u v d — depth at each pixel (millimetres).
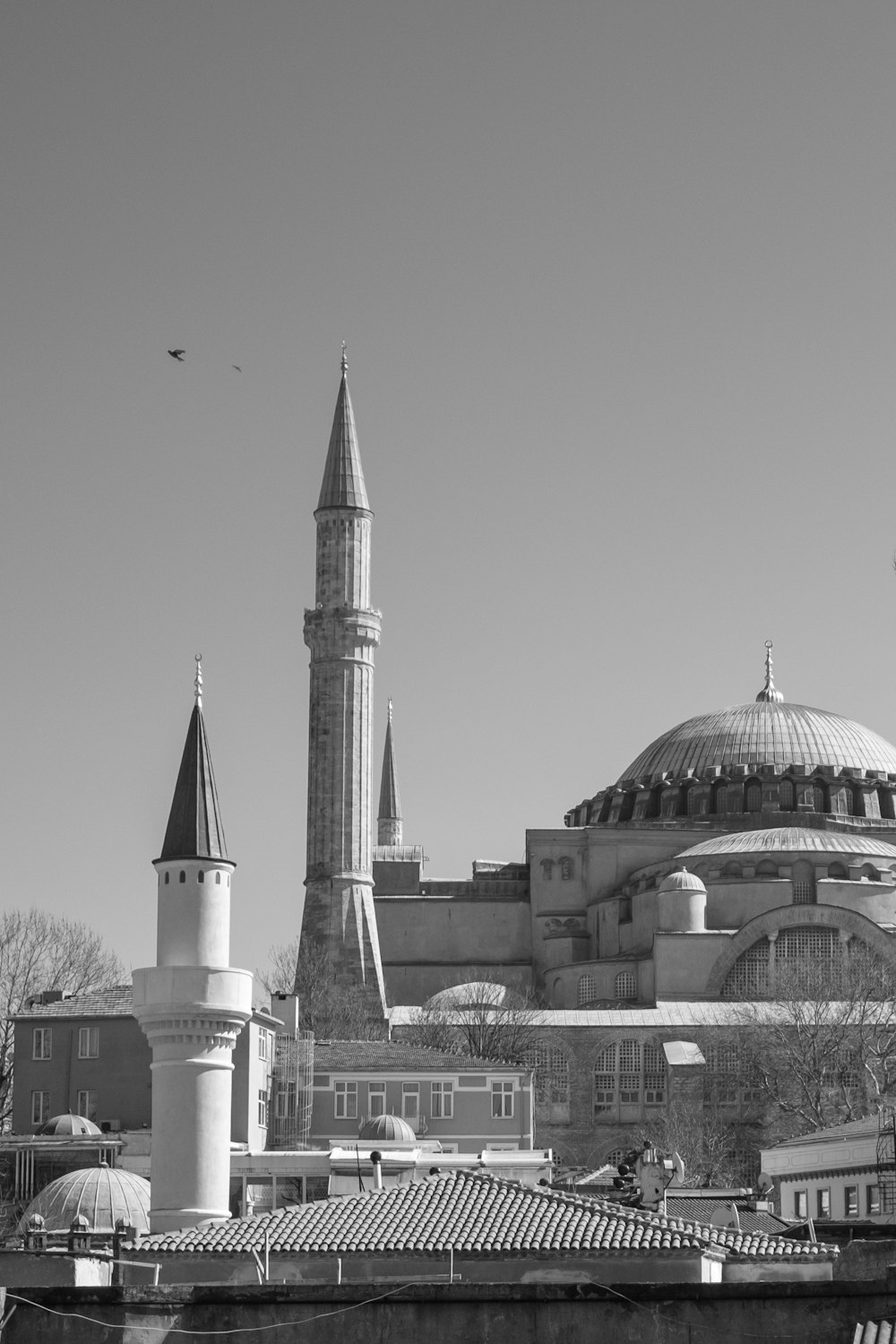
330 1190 104125
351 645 170500
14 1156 108250
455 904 175250
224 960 80812
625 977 162750
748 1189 105875
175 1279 58500
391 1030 153125
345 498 172750
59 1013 119688
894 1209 80875
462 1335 43719
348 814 168125
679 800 181625
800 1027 142625
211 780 82625
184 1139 79188
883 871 166250
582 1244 56875
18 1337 43938
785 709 189875
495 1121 126625
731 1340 42969
